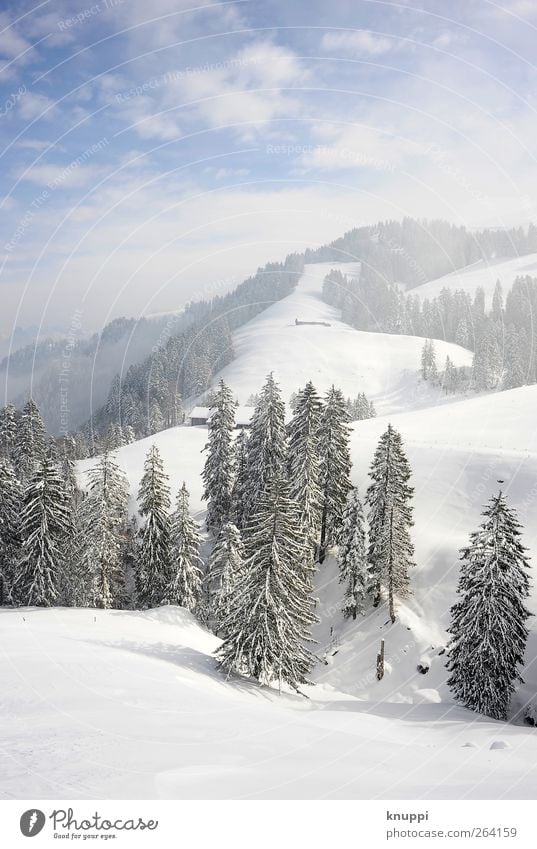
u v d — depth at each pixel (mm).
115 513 42719
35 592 37969
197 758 10641
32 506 38375
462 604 30359
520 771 13078
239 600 26953
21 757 9867
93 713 14141
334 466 46688
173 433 95875
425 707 29609
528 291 186375
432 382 153375
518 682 32438
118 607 45344
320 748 13359
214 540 52969
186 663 26250
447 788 10688
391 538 39312
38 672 18812
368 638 39156
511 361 131000
